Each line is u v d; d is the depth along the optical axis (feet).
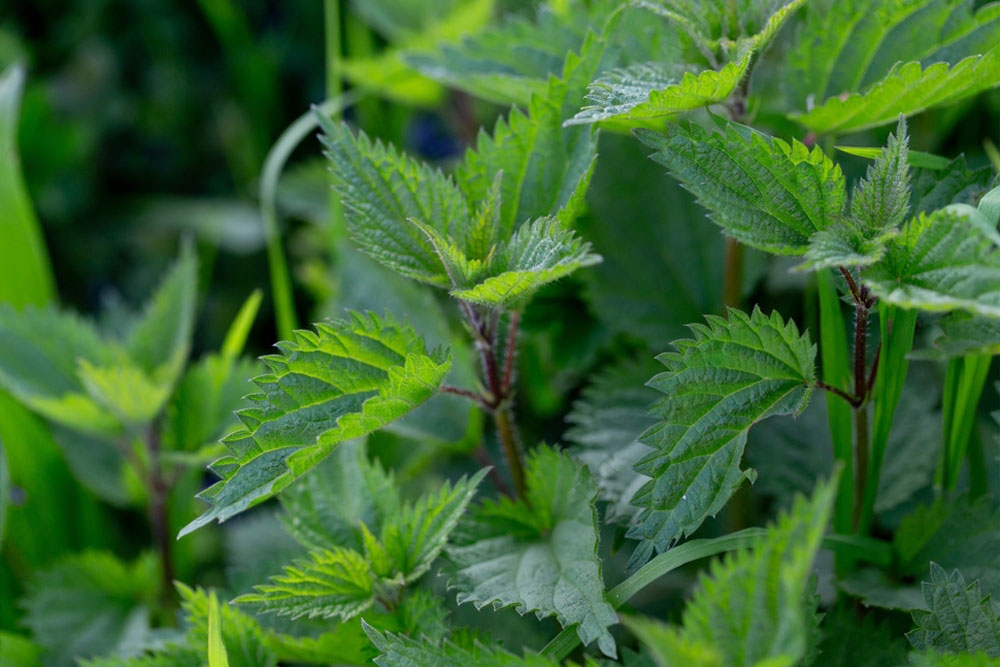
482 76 2.76
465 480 2.58
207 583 3.21
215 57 5.04
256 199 4.58
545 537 2.60
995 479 2.79
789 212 2.50
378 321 2.53
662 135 2.50
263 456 2.46
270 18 5.02
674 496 2.47
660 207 2.91
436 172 2.62
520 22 2.87
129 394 2.92
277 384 2.48
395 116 3.93
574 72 2.65
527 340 2.96
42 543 3.12
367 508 2.66
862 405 2.57
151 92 4.97
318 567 2.55
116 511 3.33
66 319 3.06
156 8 4.99
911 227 2.43
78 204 4.69
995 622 2.48
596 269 2.91
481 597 2.53
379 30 4.18
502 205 2.66
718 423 2.49
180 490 3.08
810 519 2.29
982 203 2.51
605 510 2.71
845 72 2.73
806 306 2.83
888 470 2.77
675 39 2.71
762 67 2.96
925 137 3.05
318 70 4.86
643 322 2.89
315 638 2.64
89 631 2.94
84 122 4.89
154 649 2.64
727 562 2.32
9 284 3.18
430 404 2.80
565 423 3.09
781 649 2.27
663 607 2.78
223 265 4.46
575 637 2.50
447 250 2.52
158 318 3.06
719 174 2.50
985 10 2.66
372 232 2.60
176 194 4.99
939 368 2.94
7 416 3.10
